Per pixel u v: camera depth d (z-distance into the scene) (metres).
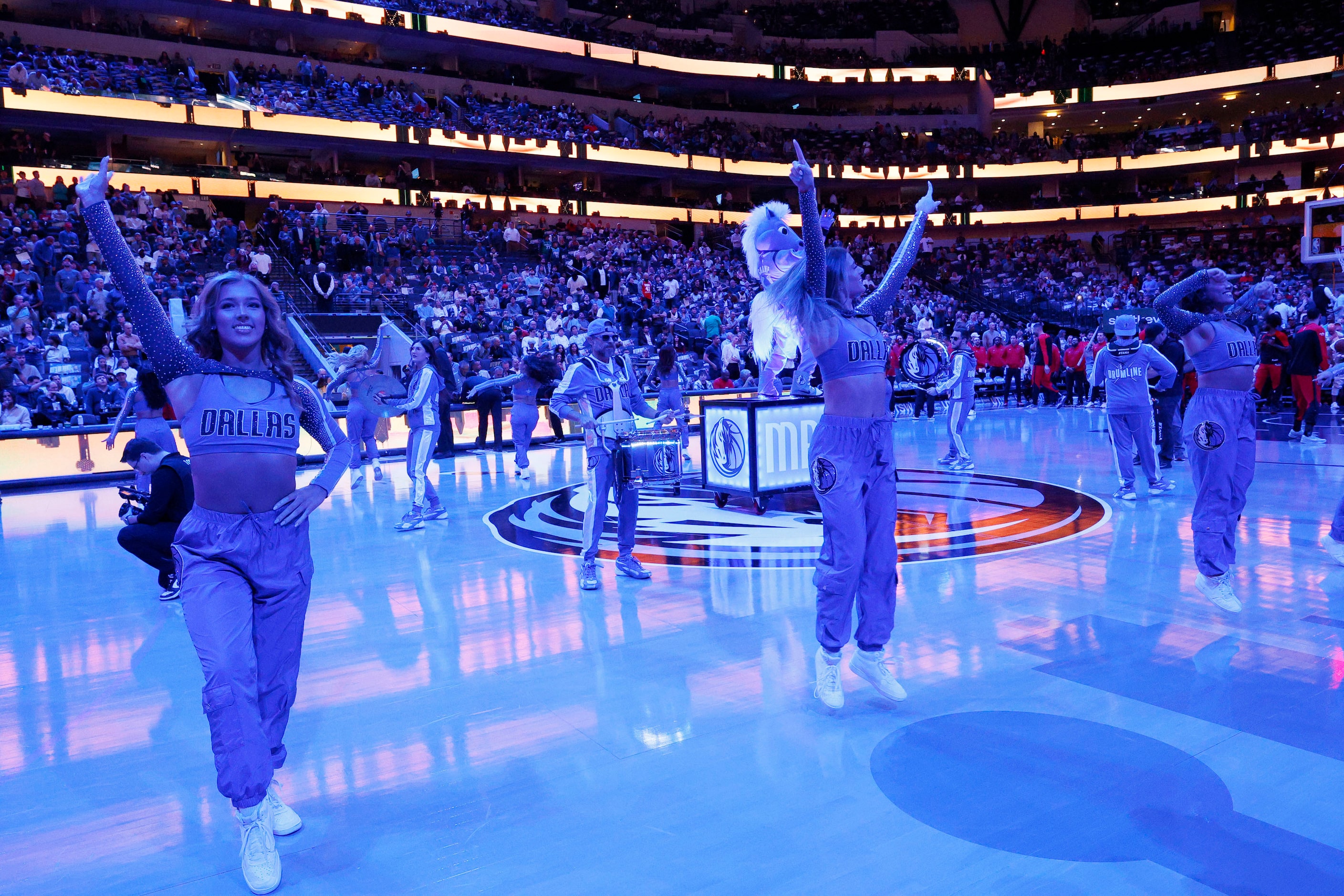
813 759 3.06
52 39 24.95
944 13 39.66
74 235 17.66
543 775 3.02
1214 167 34.88
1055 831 2.55
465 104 30.77
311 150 29.45
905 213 35.97
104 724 3.63
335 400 14.67
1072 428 14.54
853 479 3.36
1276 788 2.76
